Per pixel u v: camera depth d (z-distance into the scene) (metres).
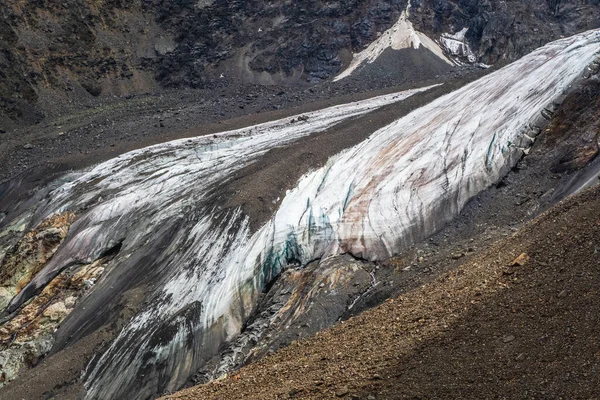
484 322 15.19
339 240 34.69
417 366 14.33
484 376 13.09
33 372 31.44
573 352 12.74
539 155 34.75
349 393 14.01
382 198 36.09
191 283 35.56
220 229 37.75
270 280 35.09
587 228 17.22
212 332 32.94
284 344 28.95
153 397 30.72
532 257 17.42
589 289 14.49
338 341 18.47
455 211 34.16
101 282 38.50
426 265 29.94
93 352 32.19
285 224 36.16
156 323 33.31
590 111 35.06
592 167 31.09
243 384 17.58
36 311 38.72
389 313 19.28
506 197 33.38
